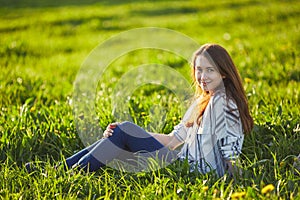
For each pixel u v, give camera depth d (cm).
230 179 439
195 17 1727
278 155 484
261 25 1477
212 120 444
